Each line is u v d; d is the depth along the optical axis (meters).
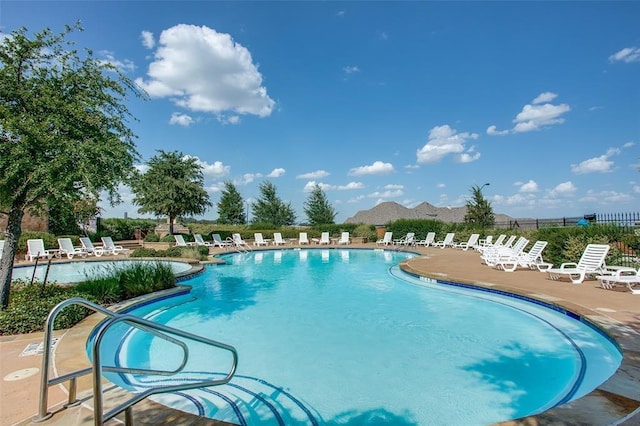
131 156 6.98
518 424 2.73
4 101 6.13
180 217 26.97
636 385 3.36
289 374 5.03
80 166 5.89
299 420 3.86
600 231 11.70
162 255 17.88
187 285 10.50
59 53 6.73
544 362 5.30
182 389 2.92
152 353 5.85
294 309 8.76
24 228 21.45
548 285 9.06
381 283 12.22
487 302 9.02
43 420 2.96
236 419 3.87
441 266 13.64
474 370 5.10
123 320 2.26
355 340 6.47
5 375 3.95
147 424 2.85
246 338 6.63
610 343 5.26
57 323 5.76
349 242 28.55
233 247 24.75
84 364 4.29
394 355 5.72
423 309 8.55
